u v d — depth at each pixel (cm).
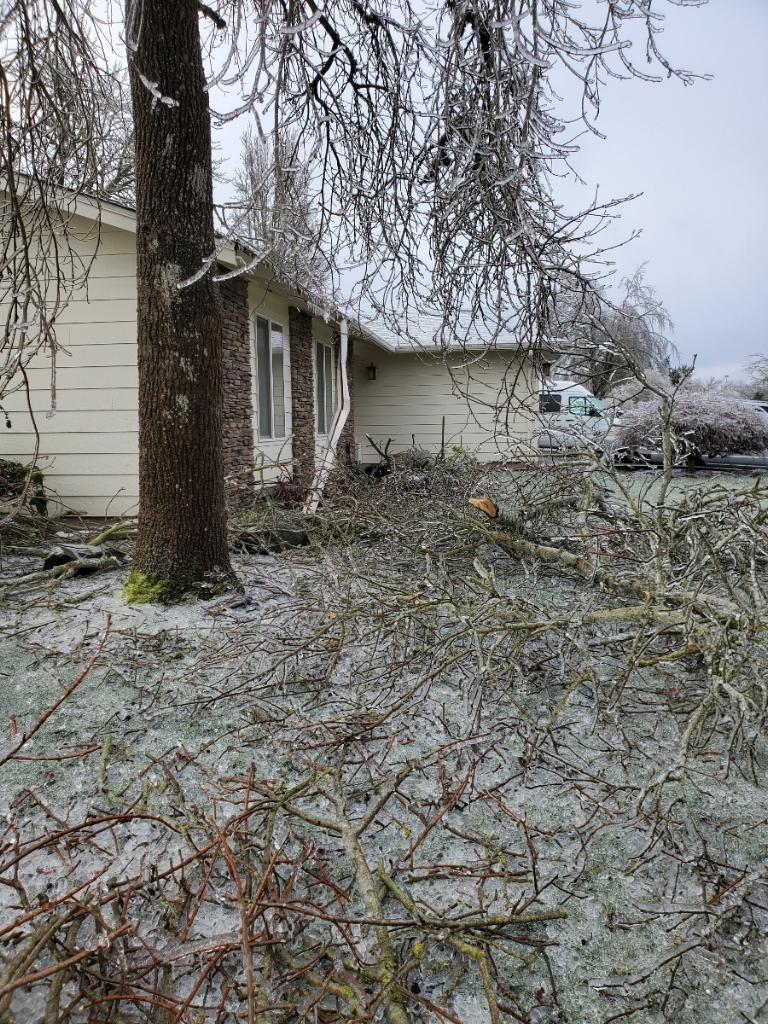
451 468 732
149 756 262
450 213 491
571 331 508
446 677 339
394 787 213
